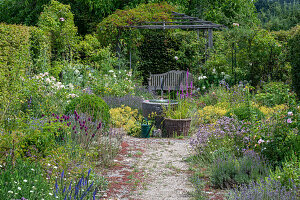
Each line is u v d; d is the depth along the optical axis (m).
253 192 3.48
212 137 5.75
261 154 4.85
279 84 10.24
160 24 15.22
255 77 12.89
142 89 13.03
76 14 16.59
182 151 6.24
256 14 21.47
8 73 6.55
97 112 6.53
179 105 8.13
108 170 4.95
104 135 6.48
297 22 27.33
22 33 8.66
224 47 14.31
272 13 30.44
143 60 15.59
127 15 14.16
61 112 6.48
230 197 3.72
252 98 10.17
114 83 11.40
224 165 4.55
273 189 3.59
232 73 13.14
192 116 8.52
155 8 14.67
